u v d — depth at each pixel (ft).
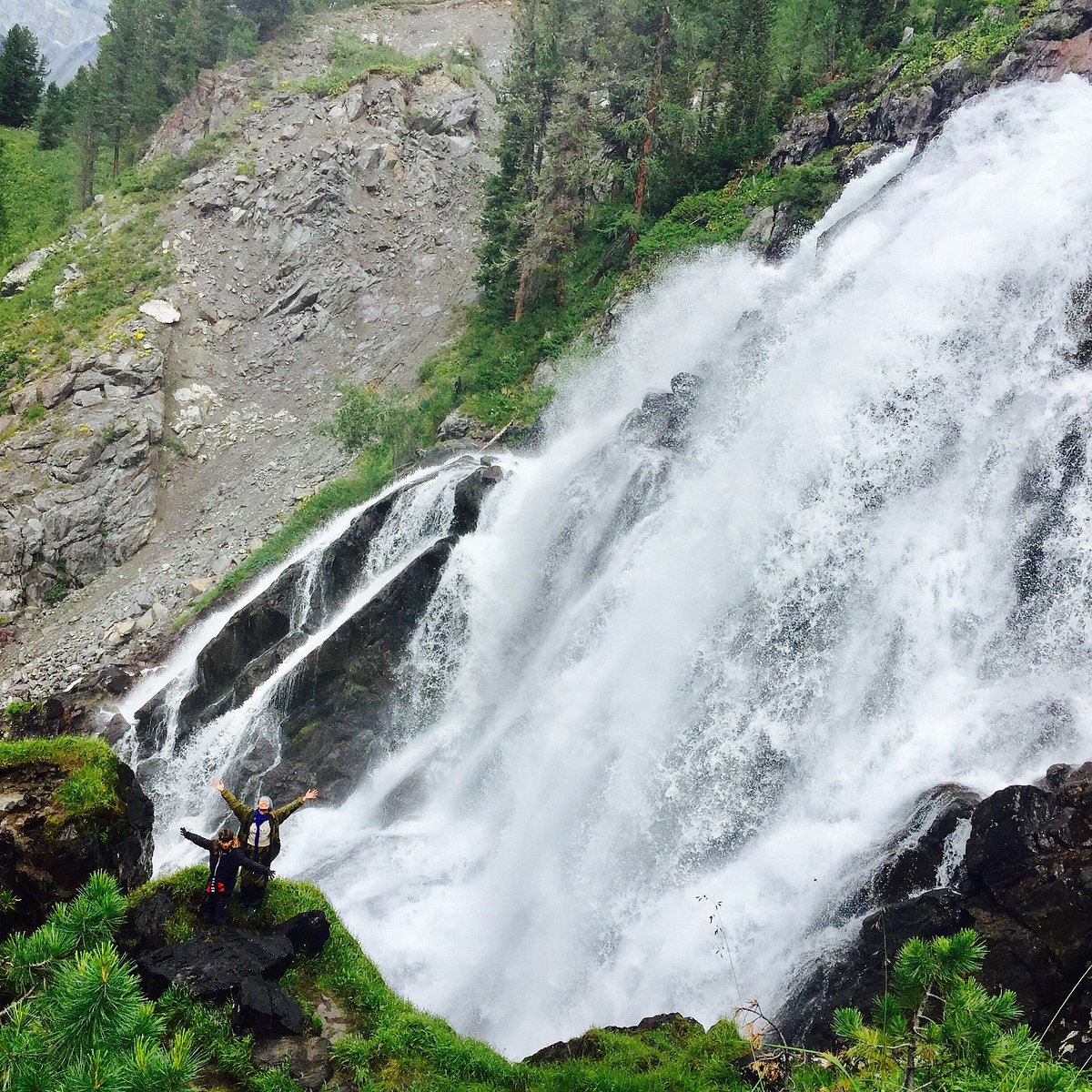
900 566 66.49
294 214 187.32
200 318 172.96
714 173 141.79
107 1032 22.68
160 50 252.83
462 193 192.24
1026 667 58.34
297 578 100.48
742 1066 40.11
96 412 148.77
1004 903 43.65
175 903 41.16
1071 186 80.12
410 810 77.46
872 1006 43.60
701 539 78.64
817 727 62.49
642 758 68.33
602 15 151.43
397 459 131.75
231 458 149.59
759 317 104.17
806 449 77.77
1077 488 62.49
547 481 99.60
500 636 89.61
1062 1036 39.78
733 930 54.49
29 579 133.08
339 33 260.42
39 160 250.98
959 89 110.93
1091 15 100.22
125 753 99.14
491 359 141.38
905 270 84.94
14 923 37.40
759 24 152.35
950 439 71.10
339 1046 36.60
